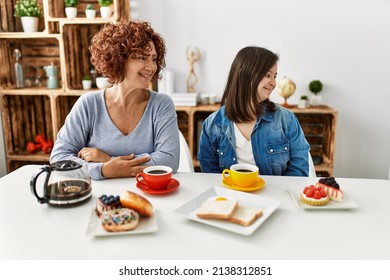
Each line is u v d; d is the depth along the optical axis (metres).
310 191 1.09
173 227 0.96
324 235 0.92
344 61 2.71
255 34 2.73
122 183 1.26
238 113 1.53
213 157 1.63
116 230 0.91
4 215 1.02
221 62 2.80
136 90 1.45
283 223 0.99
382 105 2.76
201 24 2.75
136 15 2.78
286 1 2.67
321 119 2.83
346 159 2.87
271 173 1.57
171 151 1.43
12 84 2.82
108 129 1.47
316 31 2.69
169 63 2.83
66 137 1.46
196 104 2.72
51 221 0.99
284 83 2.58
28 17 2.57
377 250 0.86
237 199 1.12
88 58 2.83
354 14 2.64
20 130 2.91
